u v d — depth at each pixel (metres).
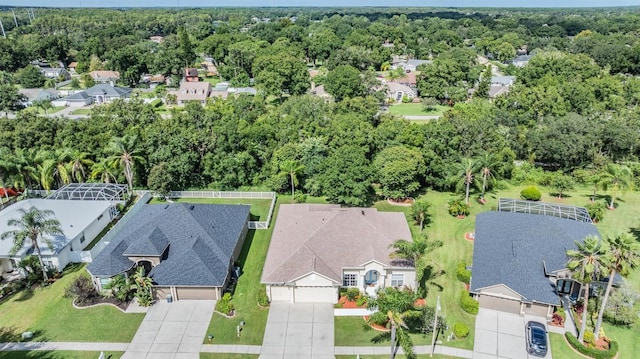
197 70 160.12
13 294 42.72
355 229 44.88
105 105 82.62
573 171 72.00
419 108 118.00
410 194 65.44
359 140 66.25
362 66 156.88
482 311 40.09
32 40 189.88
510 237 45.44
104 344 36.38
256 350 35.72
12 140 69.00
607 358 34.22
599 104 96.00
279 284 39.88
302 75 122.94
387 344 36.38
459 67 124.44
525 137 76.19
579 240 43.62
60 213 52.41
